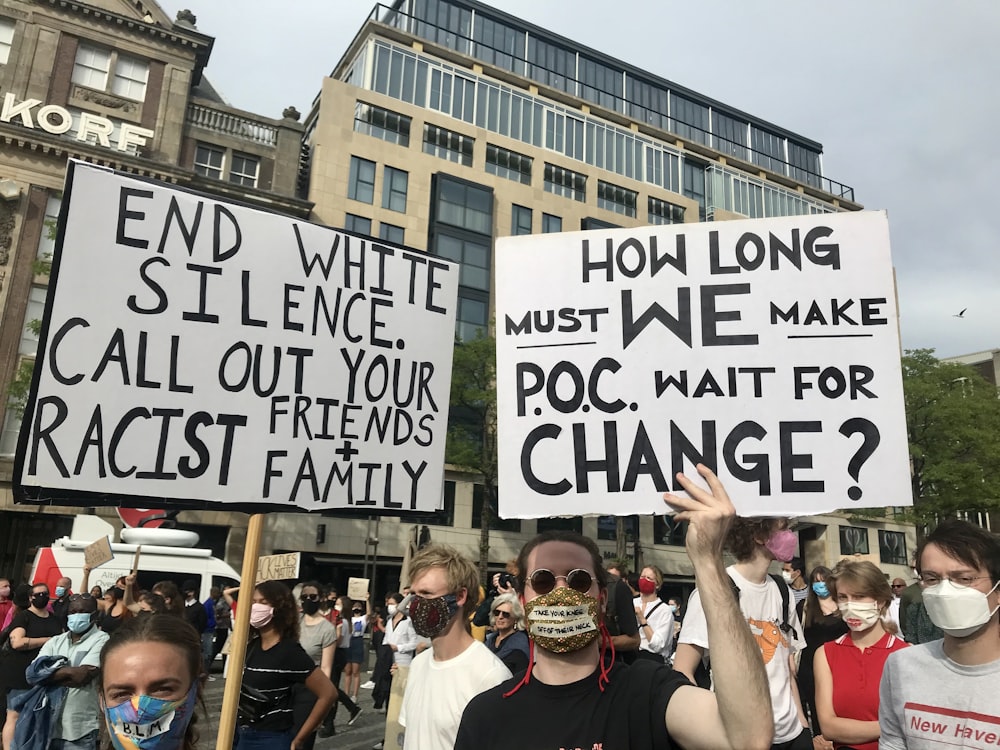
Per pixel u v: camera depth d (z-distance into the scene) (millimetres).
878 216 2949
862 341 2854
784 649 3688
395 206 34438
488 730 2012
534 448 2914
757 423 2830
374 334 3660
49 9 25906
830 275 2928
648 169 43812
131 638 2186
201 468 3180
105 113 26438
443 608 3217
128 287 3180
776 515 2742
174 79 27750
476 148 37438
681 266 3008
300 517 29328
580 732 1896
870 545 42938
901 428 2752
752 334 2918
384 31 36969
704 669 3758
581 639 1971
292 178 30500
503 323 3049
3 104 24719
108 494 3016
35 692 5324
